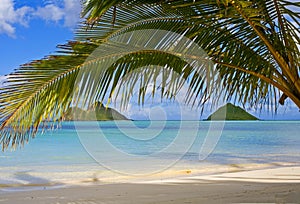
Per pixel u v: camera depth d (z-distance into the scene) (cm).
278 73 309
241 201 510
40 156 1531
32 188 716
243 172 915
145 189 646
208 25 279
